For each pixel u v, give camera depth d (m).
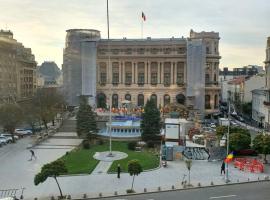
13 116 102.12
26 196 55.72
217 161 79.19
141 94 171.00
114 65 171.00
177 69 169.62
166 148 80.38
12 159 81.38
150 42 168.75
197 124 120.19
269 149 75.06
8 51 161.00
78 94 170.75
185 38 172.88
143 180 64.44
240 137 80.06
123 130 108.12
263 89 145.12
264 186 61.59
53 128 123.50
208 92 169.25
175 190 59.00
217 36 171.50
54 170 54.25
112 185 61.44
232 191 58.59
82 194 56.56
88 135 100.50
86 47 166.25
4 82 157.00
